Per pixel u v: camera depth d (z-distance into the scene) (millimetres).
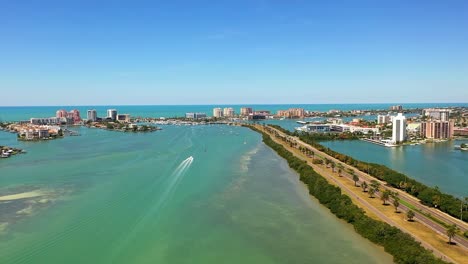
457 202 140250
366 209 142000
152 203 152875
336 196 149500
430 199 148250
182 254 106500
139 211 142625
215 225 129250
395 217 132875
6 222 129875
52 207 146750
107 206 148125
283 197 165000
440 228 122125
